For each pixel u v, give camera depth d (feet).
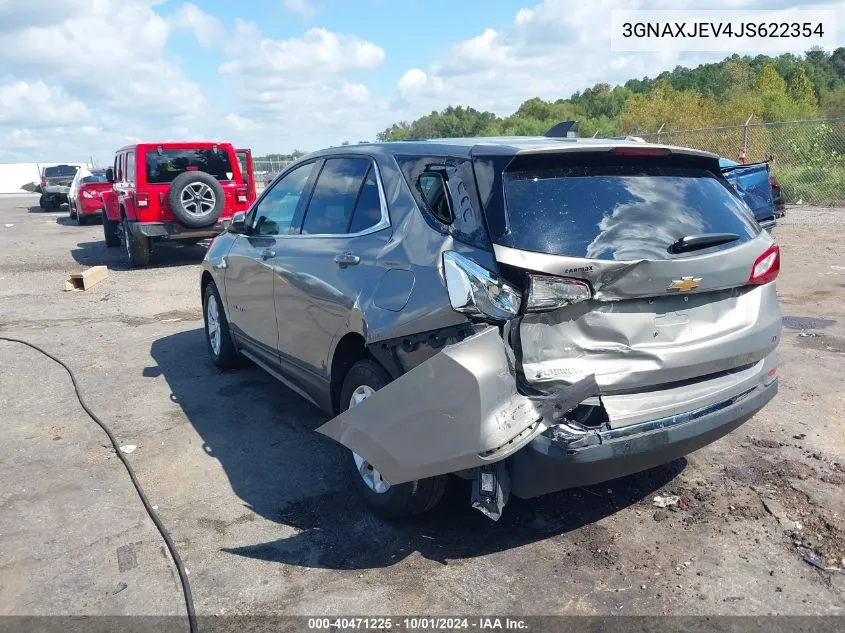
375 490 12.18
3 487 13.83
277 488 13.62
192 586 10.58
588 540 11.44
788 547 11.08
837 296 27.40
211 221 40.29
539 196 10.14
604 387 9.85
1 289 35.58
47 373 21.25
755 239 11.42
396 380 10.15
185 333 25.84
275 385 19.71
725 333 10.99
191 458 15.03
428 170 11.75
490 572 10.69
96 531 12.17
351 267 12.74
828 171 62.80
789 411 16.31
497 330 9.52
